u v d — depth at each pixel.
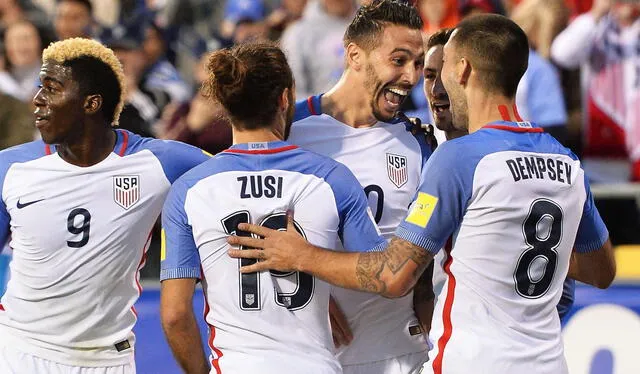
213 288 12.74
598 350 20.17
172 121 26.78
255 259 12.63
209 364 14.18
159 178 14.02
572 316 20.25
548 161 12.90
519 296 12.78
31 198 13.77
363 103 14.44
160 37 28.88
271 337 12.58
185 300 12.73
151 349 20.05
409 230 12.68
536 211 12.68
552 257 12.91
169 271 12.76
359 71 14.27
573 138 27.41
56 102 13.54
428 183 12.70
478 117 13.02
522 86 25.80
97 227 13.84
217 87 12.68
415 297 14.78
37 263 13.88
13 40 28.78
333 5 28.48
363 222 12.91
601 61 27.14
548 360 12.85
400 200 14.59
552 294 13.05
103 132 13.91
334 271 12.48
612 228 23.20
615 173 27.06
